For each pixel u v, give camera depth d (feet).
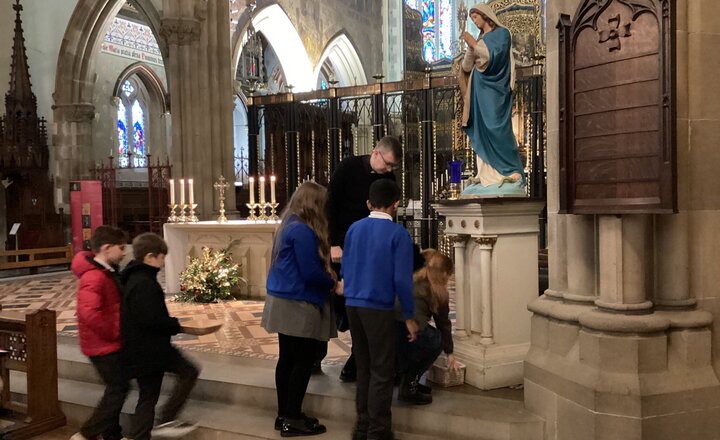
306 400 15.70
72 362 19.49
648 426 11.66
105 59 65.57
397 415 14.42
